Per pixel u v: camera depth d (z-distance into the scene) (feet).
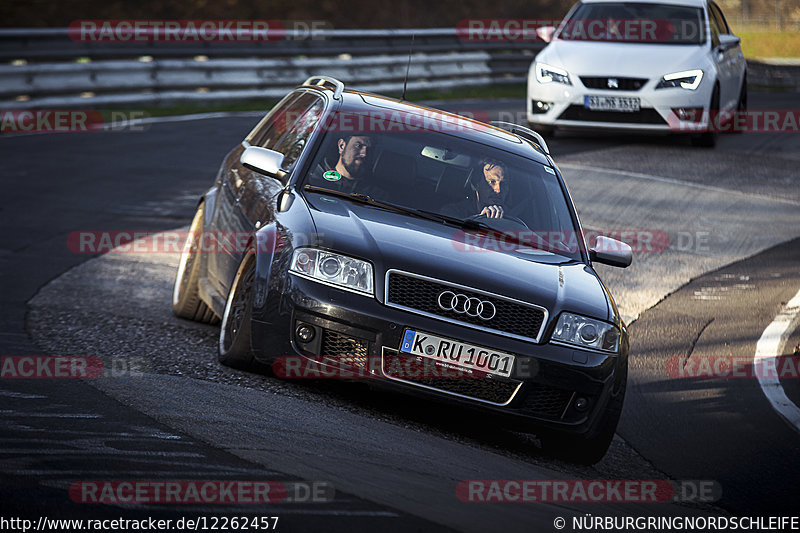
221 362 64.64
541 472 54.44
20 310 78.13
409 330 57.41
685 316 101.55
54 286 88.22
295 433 49.49
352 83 239.71
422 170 70.03
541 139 81.05
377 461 47.16
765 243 132.67
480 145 74.18
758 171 173.17
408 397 66.03
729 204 150.41
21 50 182.09
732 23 606.96
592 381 59.36
